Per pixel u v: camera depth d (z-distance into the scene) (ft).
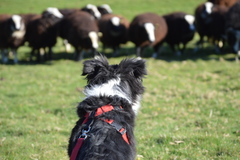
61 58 66.18
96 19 75.87
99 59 13.73
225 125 25.72
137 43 61.72
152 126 26.68
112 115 12.41
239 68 48.08
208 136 22.75
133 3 122.52
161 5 117.60
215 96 34.50
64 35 64.39
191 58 59.77
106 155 10.80
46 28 61.31
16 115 31.19
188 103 32.73
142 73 13.52
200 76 44.52
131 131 12.55
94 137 11.49
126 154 11.44
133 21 62.03
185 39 63.77
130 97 13.21
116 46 66.18
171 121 27.94
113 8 116.26
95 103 12.75
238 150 20.45
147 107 32.04
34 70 53.72
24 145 22.90
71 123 28.55
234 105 30.81
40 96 37.63
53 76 48.75
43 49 64.75
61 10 75.20
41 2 130.00
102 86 13.03
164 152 20.90
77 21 61.87
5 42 61.46
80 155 11.26
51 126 27.61
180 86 40.09
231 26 57.31
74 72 51.42
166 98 34.94
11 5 124.36
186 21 62.54
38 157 20.84
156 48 63.16
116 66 13.83
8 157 20.83
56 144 23.13
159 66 53.26
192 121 27.37
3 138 24.41
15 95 38.40
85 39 60.80
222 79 42.27
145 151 21.16
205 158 19.61
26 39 63.41
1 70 54.44
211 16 61.93
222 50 64.80
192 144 21.84
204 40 77.10
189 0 122.21
